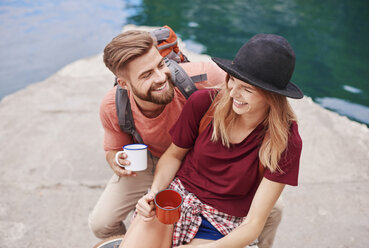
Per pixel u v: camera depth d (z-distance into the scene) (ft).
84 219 7.56
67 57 20.24
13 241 7.02
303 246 6.79
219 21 25.04
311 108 11.69
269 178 4.30
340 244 6.81
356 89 15.81
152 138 5.81
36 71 18.25
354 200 7.83
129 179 6.08
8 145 9.96
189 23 24.98
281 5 28.25
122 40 4.71
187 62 6.35
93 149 9.76
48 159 9.36
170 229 4.51
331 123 10.74
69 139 10.25
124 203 6.00
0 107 12.19
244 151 4.43
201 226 4.65
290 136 4.19
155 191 4.93
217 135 4.51
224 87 4.51
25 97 12.91
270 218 5.69
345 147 9.57
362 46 20.56
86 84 13.91
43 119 11.34
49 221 7.52
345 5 28.04
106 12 29.37
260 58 3.86
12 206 7.86
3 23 26.50
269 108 4.28
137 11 29.19
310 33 22.44
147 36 4.77
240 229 4.31
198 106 4.74
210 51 19.98
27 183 8.50
